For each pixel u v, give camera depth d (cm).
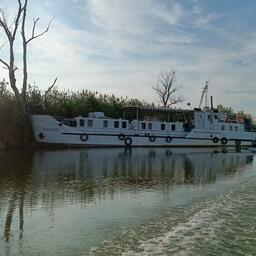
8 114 4456
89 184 2025
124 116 5897
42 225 1252
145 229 1221
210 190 1923
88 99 5894
